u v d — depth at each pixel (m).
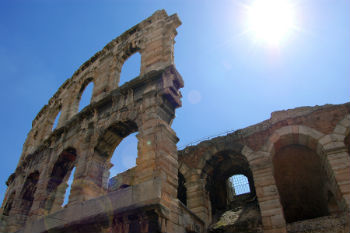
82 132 26.03
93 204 18.23
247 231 22.23
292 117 24.22
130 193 17.05
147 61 25.98
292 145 25.45
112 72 30.14
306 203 27.86
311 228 19.39
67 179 27.84
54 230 18.72
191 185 25.47
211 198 27.73
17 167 34.81
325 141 21.83
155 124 20.33
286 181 28.22
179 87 23.73
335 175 20.19
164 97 22.20
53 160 27.61
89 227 17.16
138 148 19.97
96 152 23.69
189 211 19.20
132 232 15.38
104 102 25.73
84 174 22.20
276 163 27.34
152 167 18.20
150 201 15.56
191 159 27.06
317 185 26.98
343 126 21.95
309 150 25.66
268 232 19.77
